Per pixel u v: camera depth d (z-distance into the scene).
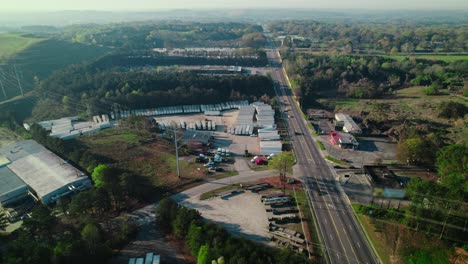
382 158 133.50
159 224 94.50
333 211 99.31
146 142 151.38
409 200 88.56
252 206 102.75
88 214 97.19
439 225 83.94
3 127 176.50
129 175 107.88
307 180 117.69
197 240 80.00
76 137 157.75
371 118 171.75
